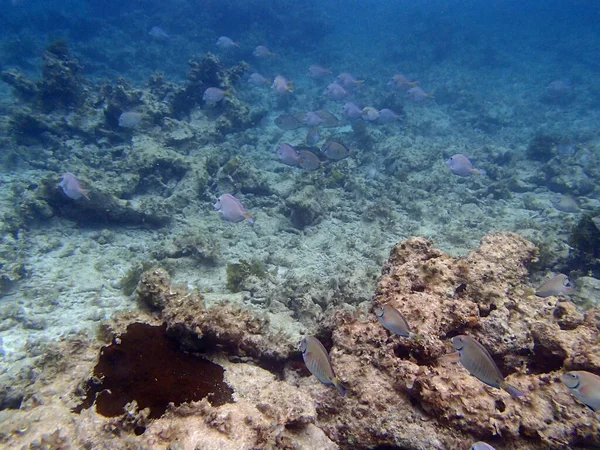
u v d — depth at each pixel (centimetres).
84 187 325
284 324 201
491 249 181
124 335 138
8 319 225
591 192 461
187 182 389
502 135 719
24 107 492
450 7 2455
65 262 287
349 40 1450
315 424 123
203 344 139
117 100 496
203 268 285
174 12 1139
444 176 478
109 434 110
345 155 336
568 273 284
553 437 114
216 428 111
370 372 131
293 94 795
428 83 1021
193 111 558
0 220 308
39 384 133
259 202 399
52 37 1014
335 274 272
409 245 176
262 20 1140
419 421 118
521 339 140
